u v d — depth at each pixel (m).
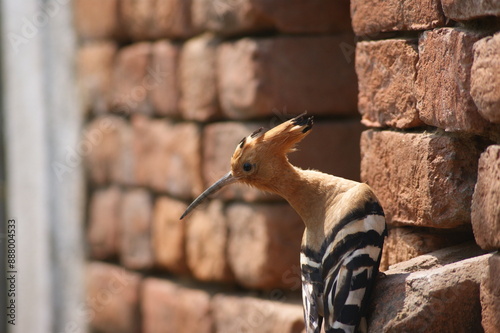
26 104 21.89
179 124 16.83
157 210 17.81
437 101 8.77
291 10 14.12
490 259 7.69
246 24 14.48
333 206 8.76
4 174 22.97
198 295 16.45
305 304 8.70
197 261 16.39
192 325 16.56
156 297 17.91
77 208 20.66
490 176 7.74
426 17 8.94
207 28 15.65
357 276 8.26
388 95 9.68
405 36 9.48
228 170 15.17
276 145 9.20
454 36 8.42
